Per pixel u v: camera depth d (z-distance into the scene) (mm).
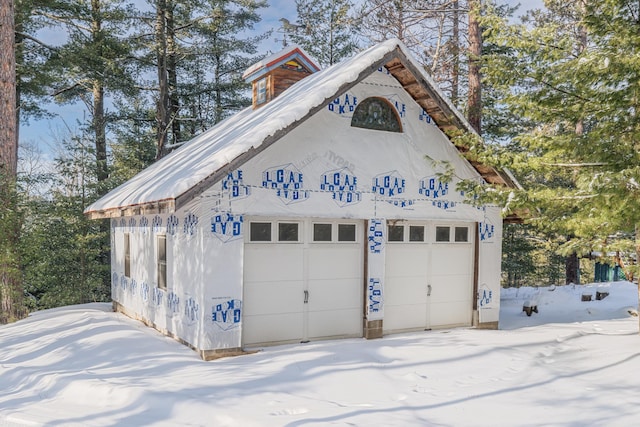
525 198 8023
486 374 6820
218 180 7277
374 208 9391
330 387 6199
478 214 10672
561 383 6309
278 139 7734
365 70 8539
